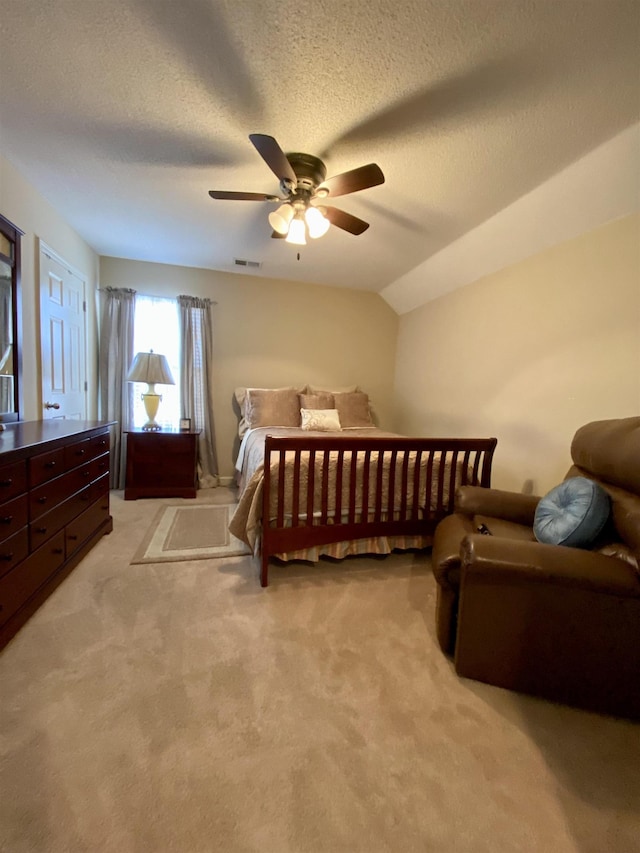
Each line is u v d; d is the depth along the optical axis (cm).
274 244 321
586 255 224
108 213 273
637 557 125
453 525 184
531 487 263
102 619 166
